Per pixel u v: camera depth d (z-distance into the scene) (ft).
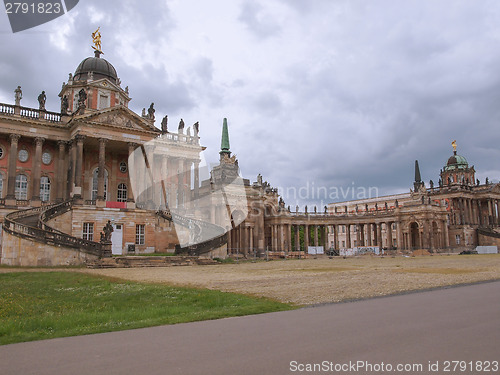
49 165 233.76
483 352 31.78
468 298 61.67
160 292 75.82
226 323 46.73
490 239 388.98
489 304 55.47
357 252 328.29
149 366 30.17
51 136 226.99
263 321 47.09
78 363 31.30
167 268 152.97
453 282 85.66
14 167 215.72
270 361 30.66
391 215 358.43
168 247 212.43
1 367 30.53
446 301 58.80
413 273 111.65
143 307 60.13
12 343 38.65
